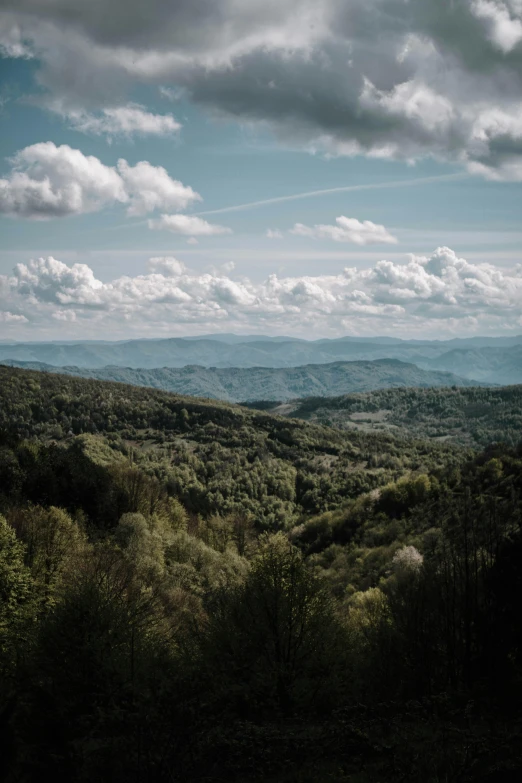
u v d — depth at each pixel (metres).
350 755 17.75
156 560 65.81
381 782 15.23
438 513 108.44
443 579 31.53
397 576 47.81
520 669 25.55
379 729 19.55
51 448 108.56
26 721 17.22
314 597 31.36
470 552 34.50
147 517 92.06
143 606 34.06
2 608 36.47
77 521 71.62
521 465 115.94
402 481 132.62
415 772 15.57
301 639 29.48
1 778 14.52
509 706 22.28
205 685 23.23
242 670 27.20
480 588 30.31
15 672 26.52
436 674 27.92
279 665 27.75
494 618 27.38
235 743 17.41
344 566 97.50
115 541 70.56
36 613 38.16
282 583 30.97
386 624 32.38
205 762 15.76
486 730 18.62
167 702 17.58
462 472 129.75
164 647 30.42
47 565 51.12
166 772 14.88
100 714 18.17
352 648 31.42
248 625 29.84
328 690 26.70
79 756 15.25
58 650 26.45
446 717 21.22
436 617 29.39
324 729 20.05
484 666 26.67
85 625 27.72
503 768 15.01
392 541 104.75
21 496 81.06
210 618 31.81
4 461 85.75
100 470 103.56
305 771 16.36
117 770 14.80
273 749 17.83
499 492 103.88
